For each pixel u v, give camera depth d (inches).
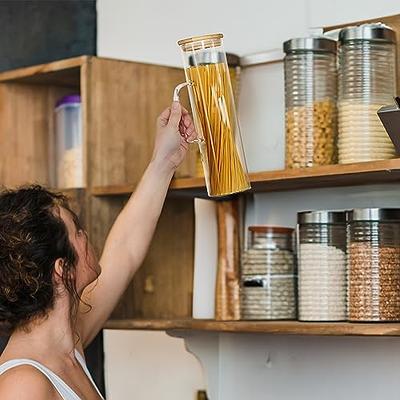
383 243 85.3
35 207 82.0
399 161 79.1
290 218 100.0
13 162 115.3
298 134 90.3
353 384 95.2
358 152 86.7
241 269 99.5
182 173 106.5
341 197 96.2
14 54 130.7
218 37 83.8
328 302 88.8
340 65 88.7
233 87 103.0
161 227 106.2
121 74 103.9
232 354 105.0
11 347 81.0
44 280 80.1
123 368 117.5
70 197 101.0
